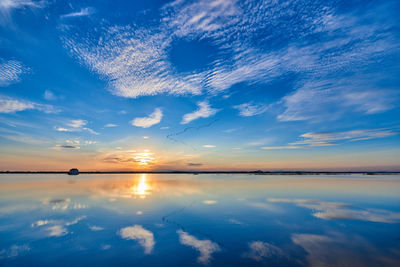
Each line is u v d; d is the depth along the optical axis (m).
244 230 13.76
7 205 21.78
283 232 13.34
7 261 9.62
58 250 10.78
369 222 15.43
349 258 9.71
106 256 10.09
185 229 13.91
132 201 24.25
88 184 50.03
